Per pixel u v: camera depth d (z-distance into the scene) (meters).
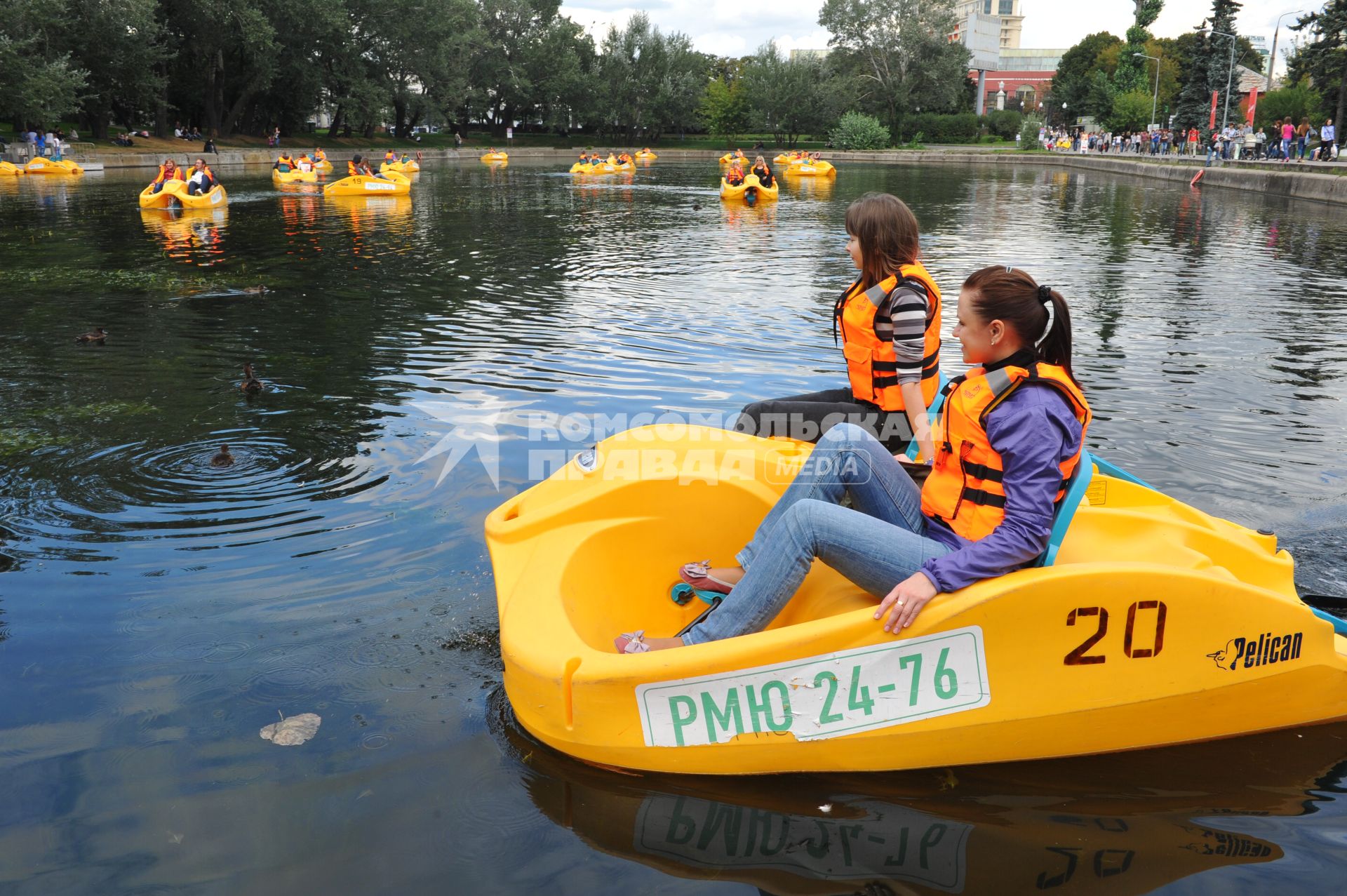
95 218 19.19
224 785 2.47
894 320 3.57
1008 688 2.54
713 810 2.43
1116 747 2.66
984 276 2.50
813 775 2.58
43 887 2.12
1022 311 2.46
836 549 2.61
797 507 2.63
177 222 18.48
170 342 7.94
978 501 2.56
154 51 39.78
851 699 2.53
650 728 2.55
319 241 15.63
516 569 3.03
